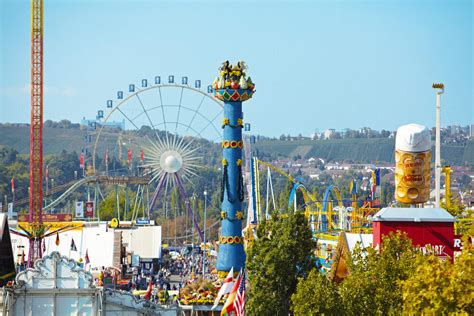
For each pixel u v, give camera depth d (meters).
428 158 159.75
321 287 136.12
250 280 175.88
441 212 150.50
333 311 134.62
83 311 148.00
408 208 151.25
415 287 109.81
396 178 160.75
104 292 149.62
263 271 173.12
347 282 134.62
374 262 135.88
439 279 108.19
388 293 132.00
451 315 105.12
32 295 147.38
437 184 193.62
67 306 147.88
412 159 158.88
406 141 158.62
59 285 147.75
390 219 149.88
